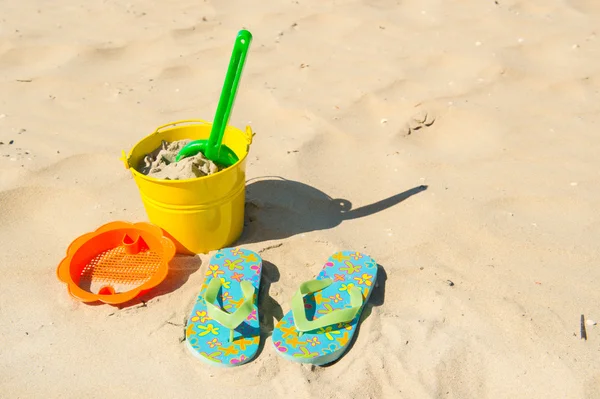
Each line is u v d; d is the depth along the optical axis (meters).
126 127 1.08
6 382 0.67
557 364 0.68
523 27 1.36
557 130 1.06
